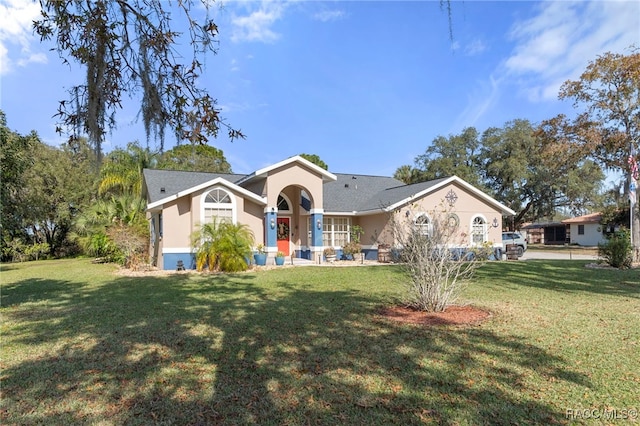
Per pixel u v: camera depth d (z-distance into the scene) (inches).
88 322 284.5
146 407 151.3
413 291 323.6
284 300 356.8
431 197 783.1
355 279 499.5
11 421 141.6
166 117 161.9
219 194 679.7
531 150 1368.1
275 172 728.3
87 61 153.5
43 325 278.8
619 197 926.4
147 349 220.2
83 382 175.5
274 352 211.5
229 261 600.7
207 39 155.9
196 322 278.4
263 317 290.4
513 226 1488.7
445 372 181.9
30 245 1128.8
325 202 860.0
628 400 153.3
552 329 253.0
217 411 147.6
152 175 789.2
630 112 773.9
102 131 161.9
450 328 255.9
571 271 573.3
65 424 139.3
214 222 629.0
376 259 807.1
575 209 1403.8
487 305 327.6
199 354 210.7
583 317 285.3
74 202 1194.6
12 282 528.1
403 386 167.3
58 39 151.3
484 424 136.3
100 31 146.4
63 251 1213.1
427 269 310.0
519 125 1382.9
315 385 169.0
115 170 991.6
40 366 196.1
